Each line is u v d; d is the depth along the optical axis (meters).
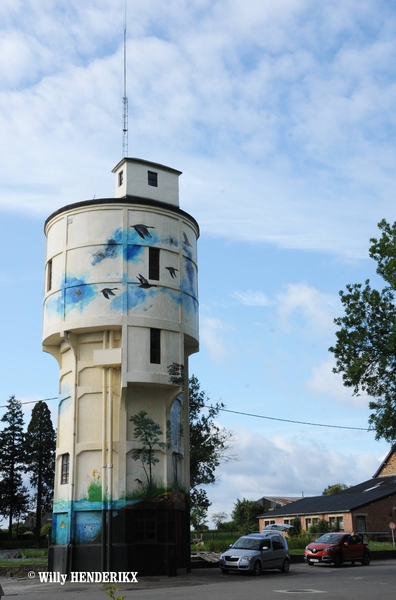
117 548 28.27
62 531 30.05
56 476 31.61
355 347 33.56
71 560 28.77
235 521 87.12
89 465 29.97
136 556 28.41
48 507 78.62
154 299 31.50
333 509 63.06
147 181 34.12
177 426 32.22
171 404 31.36
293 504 76.38
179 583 25.72
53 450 80.00
